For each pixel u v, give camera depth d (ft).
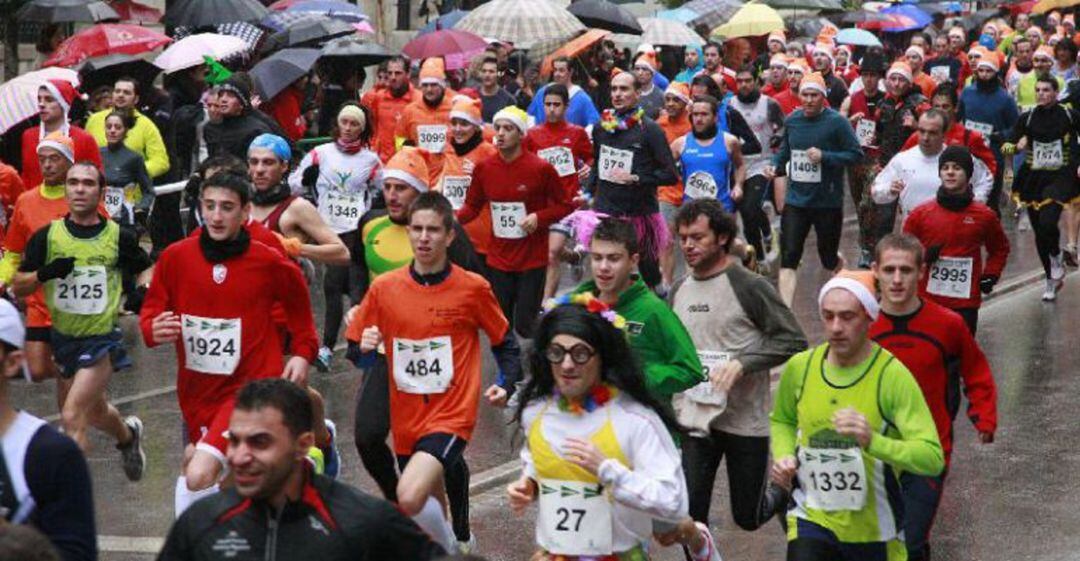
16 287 42.55
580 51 102.01
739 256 39.09
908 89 79.36
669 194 70.38
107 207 65.67
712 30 128.06
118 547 39.29
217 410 36.37
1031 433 51.29
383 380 37.40
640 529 28.55
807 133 67.15
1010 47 142.72
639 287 33.86
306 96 90.12
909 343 34.78
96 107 77.00
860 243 78.84
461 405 35.86
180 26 88.99
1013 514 43.04
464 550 38.42
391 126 78.89
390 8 139.23
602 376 28.12
